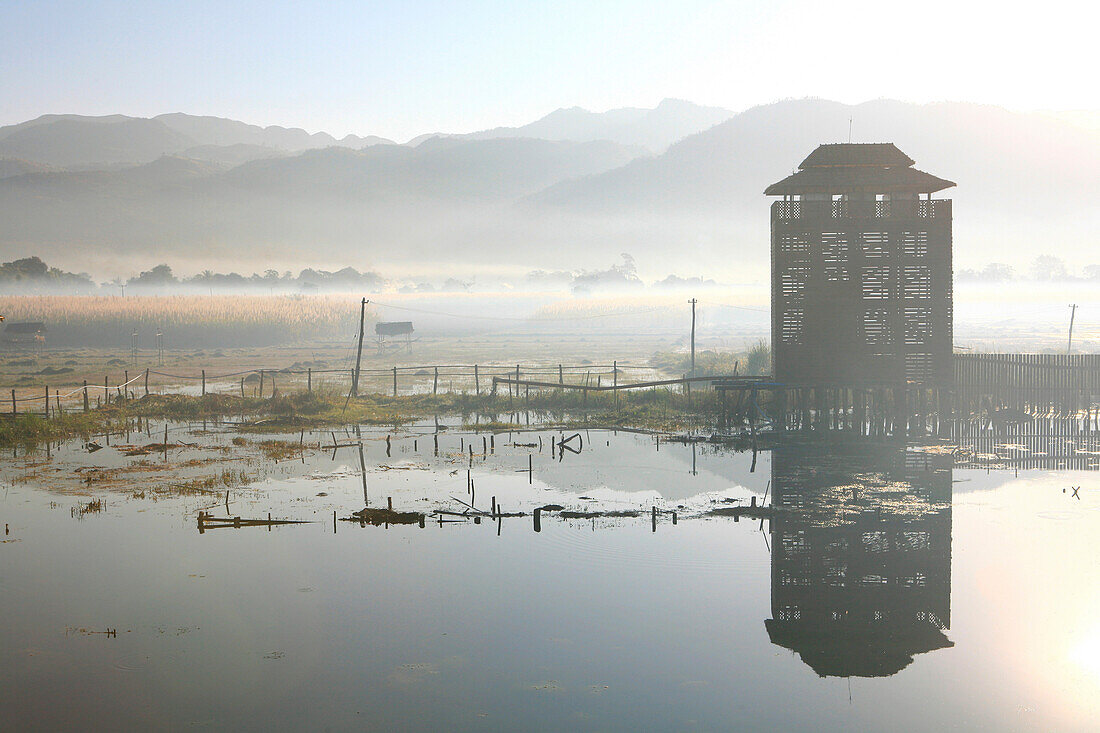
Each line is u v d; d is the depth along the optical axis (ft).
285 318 424.87
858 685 55.21
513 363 284.41
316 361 290.15
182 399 177.37
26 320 390.63
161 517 92.12
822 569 75.05
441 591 70.38
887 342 140.77
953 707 52.54
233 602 68.18
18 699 53.01
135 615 65.57
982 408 145.28
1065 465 115.34
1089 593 69.41
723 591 70.23
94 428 152.05
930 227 139.95
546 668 57.26
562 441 129.70
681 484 106.22
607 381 218.38
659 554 79.15
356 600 68.64
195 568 75.97
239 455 127.34
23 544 82.64
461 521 90.22
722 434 143.33
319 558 78.59
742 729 49.80
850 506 94.84
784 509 93.25
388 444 135.33
